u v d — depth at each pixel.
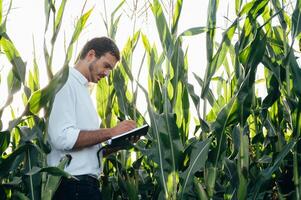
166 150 3.74
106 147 3.57
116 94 4.42
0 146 3.51
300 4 3.93
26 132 3.56
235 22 3.98
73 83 3.43
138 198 4.20
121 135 3.48
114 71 4.44
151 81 4.33
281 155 3.76
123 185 4.32
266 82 4.55
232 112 3.78
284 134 4.55
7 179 4.21
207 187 3.79
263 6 3.91
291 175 4.11
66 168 3.43
